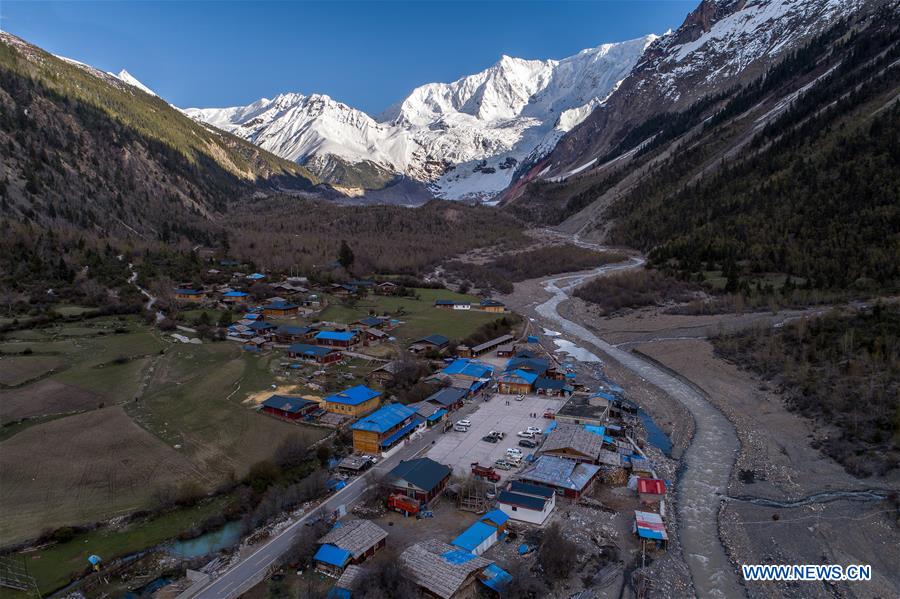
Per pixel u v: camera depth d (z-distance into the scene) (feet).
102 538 178.19
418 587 153.79
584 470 225.56
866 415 244.01
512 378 334.24
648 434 274.16
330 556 166.61
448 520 194.80
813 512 195.62
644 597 158.10
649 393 330.54
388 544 179.83
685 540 185.78
